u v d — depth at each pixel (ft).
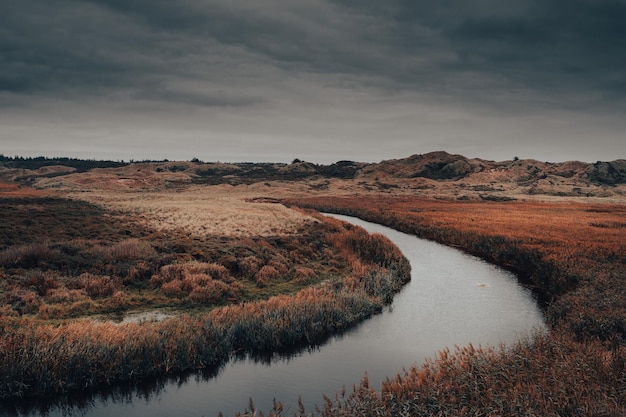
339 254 102.83
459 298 69.82
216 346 43.73
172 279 66.64
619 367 31.19
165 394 36.50
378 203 312.09
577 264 77.10
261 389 37.55
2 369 34.37
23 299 52.90
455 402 28.66
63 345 37.93
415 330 53.78
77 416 33.04
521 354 36.17
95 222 114.32
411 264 99.60
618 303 50.90
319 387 38.01
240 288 67.00
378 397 30.89
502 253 104.94
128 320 51.62
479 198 420.77
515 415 25.50
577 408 25.13
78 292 57.77
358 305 58.95
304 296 59.93
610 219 191.52
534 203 356.18
